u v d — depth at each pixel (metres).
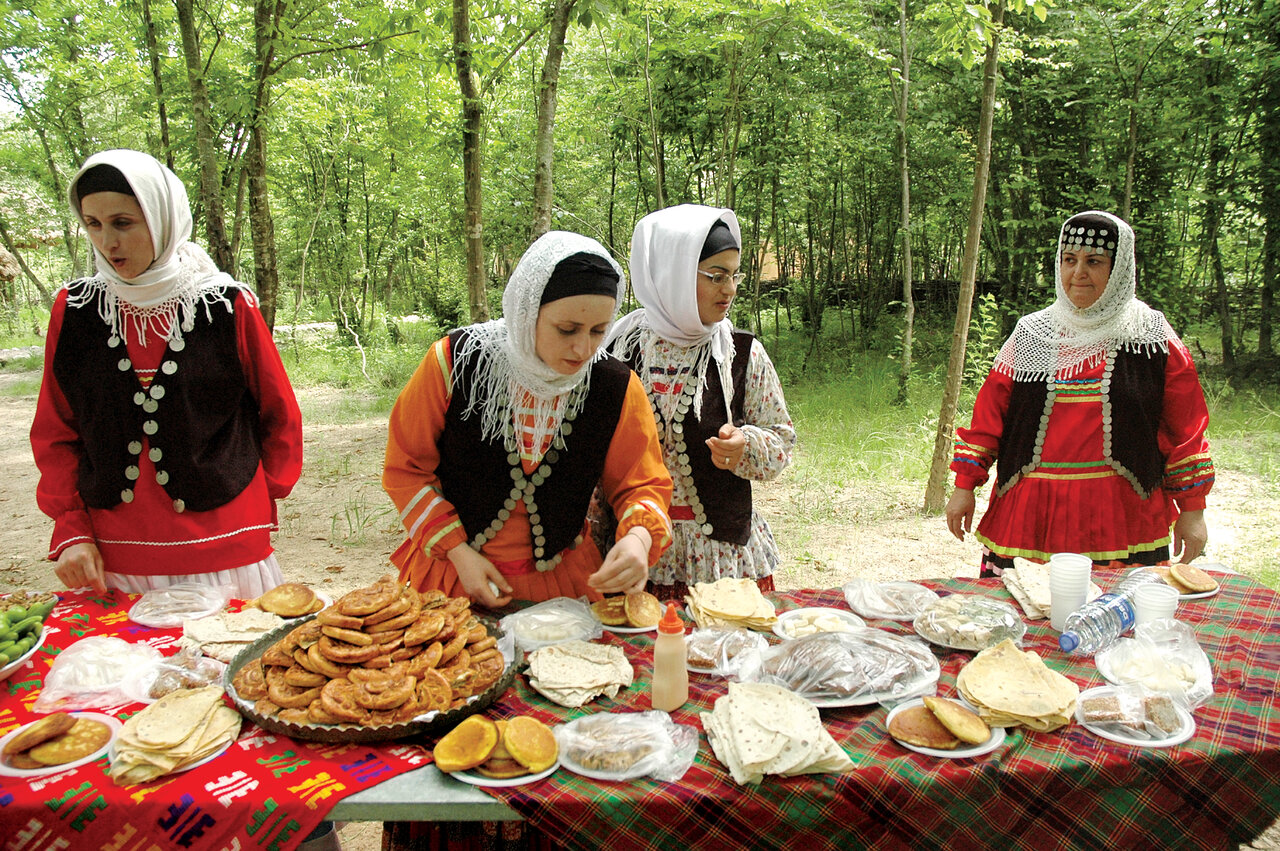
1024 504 2.64
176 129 8.59
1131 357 2.52
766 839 1.39
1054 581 1.96
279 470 2.48
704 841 1.39
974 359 7.50
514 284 1.81
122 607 2.11
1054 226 9.34
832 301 12.56
